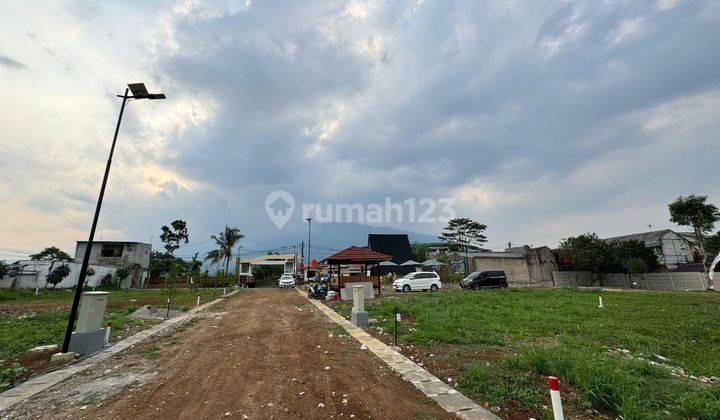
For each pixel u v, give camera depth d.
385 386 6.29
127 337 11.25
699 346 9.20
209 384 6.47
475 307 16.25
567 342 9.31
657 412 4.82
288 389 6.14
